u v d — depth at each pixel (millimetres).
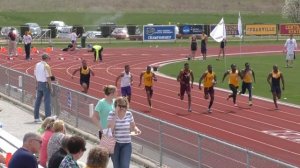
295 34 93062
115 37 89000
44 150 13742
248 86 33656
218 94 37875
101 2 124188
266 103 34594
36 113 24609
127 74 31609
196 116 30719
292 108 33000
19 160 10789
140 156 19125
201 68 53000
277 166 13016
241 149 14203
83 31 89438
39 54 64500
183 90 32250
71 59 60438
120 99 15047
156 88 40656
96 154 10320
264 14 125500
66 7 121312
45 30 83188
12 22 111188
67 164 10617
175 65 55875
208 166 15758
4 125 23891
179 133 17094
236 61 59938
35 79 25719
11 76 31500
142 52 70312
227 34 92375
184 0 127812
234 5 128500
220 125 28344
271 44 84125
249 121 29328
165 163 17875
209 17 121688
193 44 61094
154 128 18453
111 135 14938
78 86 41062
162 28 85250
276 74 32531
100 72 49906
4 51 66625
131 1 125562
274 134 26297
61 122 13172
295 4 112062
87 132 22391
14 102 29844
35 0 122312
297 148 23672
